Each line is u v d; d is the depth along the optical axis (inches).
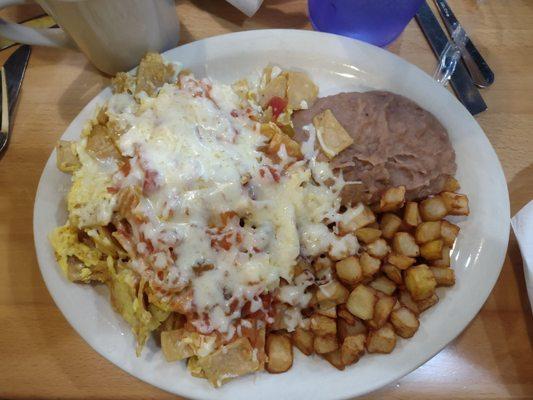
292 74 12.9
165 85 12.6
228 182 11.0
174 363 11.0
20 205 13.1
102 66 13.5
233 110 12.4
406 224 11.8
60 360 11.7
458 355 11.5
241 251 11.0
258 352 11.0
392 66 13.1
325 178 11.8
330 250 11.6
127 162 11.4
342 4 13.2
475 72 13.7
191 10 14.8
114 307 11.4
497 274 11.4
